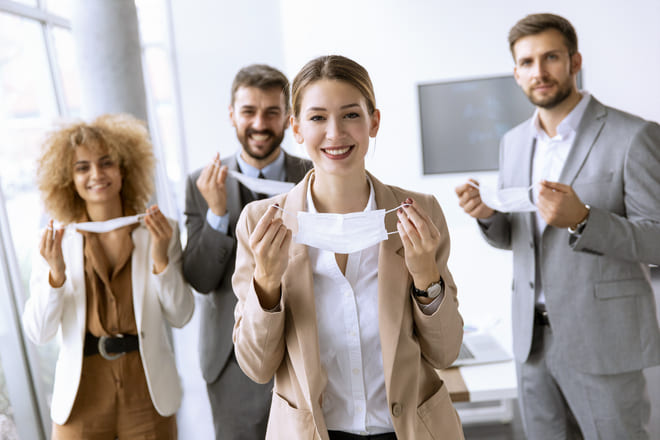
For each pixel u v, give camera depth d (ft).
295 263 3.86
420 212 3.61
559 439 6.42
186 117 22.17
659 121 18.37
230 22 21.61
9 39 11.51
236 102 6.97
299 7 19.63
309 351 3.74
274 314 3.67
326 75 3.60
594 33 18.30
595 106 6.03
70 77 14.56
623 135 5.74
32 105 12.10
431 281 3.75
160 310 6.50
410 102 19.70
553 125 6.25
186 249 6.98
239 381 6.72
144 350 6.16
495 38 19.03
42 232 5.91
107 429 6.10
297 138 3.93
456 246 19.83
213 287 6.76
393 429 3.95
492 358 7.29
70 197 6.57
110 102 11.03
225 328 6.78
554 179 6.27
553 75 5.92
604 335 5.80
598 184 5.81
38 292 5.99
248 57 21.72
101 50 10.93
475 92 19.36
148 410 6.22
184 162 22.36
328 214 3.72
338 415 3.96
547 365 6.30
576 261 5.89
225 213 6.70
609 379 5.83
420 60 19.44
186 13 21.65
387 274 3.83
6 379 8.71
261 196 7.06
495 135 19.53
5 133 10.44
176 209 22.80
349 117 3.64
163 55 21.97
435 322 3.78
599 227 5.45
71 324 6.06
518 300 6.51
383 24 19.42
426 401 3.95
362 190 4.00
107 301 6.20
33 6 12.75
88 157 6.30
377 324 3.88
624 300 5.77
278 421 4.01
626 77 18.34
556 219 5.50
